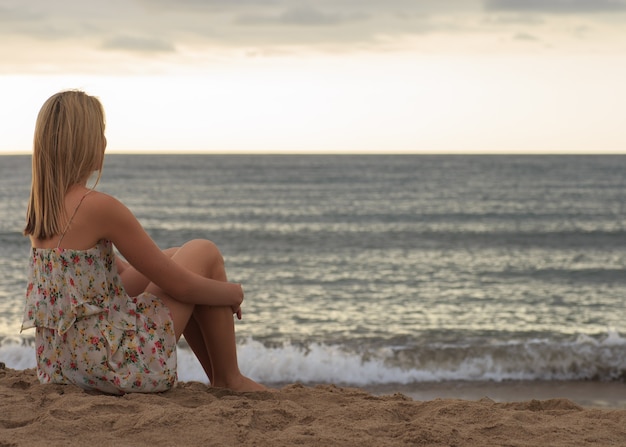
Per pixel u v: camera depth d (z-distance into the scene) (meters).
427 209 39.97
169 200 46.47
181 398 3.01
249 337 10.42
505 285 16.72
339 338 10.42
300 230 30.38
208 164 110.44
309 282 17.17
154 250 2.93
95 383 2.90
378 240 26.89
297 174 79.56
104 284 2.90
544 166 98.94
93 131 2.85
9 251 21.34
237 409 2.68
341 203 44.34
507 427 2.63
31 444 2.20
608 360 8.62
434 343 9.97
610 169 89.38
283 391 3.40
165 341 3.02
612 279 17.66
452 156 162.88
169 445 2.27
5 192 50.91
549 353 8.84
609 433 2.62
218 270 3.31
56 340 2.90
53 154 2.81
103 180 67.94
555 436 2.55
